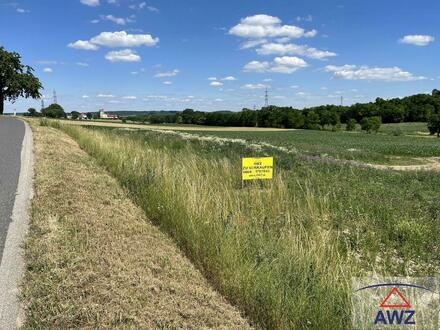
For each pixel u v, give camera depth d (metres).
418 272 4.84
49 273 3.72
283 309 3.42
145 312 3.29
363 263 5.00
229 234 4.69
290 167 13.63
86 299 3.35
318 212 6.71
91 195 6.61
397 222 6.47
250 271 3.92
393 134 85.56
